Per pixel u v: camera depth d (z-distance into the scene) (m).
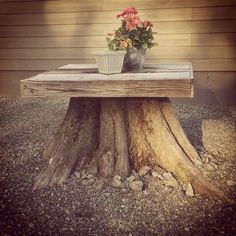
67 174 2.92
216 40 5.35
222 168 3.12
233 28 5.25
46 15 5.79
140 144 3.05
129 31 2.90
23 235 2.29
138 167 3.03
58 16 5.75
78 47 5.82
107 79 2.47
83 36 5.75
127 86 2.45
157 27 5.47
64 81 2.51
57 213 2.51
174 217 2.45
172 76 2.54
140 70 3.01
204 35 5.37
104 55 2.66
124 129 3.03
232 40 5.30
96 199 2.66
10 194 2.75
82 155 3.05
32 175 3.04
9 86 6.27
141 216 2.46
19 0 5.81
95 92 2.49
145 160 3.04
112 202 2.62
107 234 2.29
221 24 5.28
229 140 3.88
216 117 4.87
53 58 5.95
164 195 2.70
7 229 2.34
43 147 3.66
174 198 2.66
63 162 2.97
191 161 3.06
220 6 5.21
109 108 3.00
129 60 2.93
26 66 6.09
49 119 4.86
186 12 5.33
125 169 2.92
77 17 5.68
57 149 3.04
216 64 5.44
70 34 5.79
